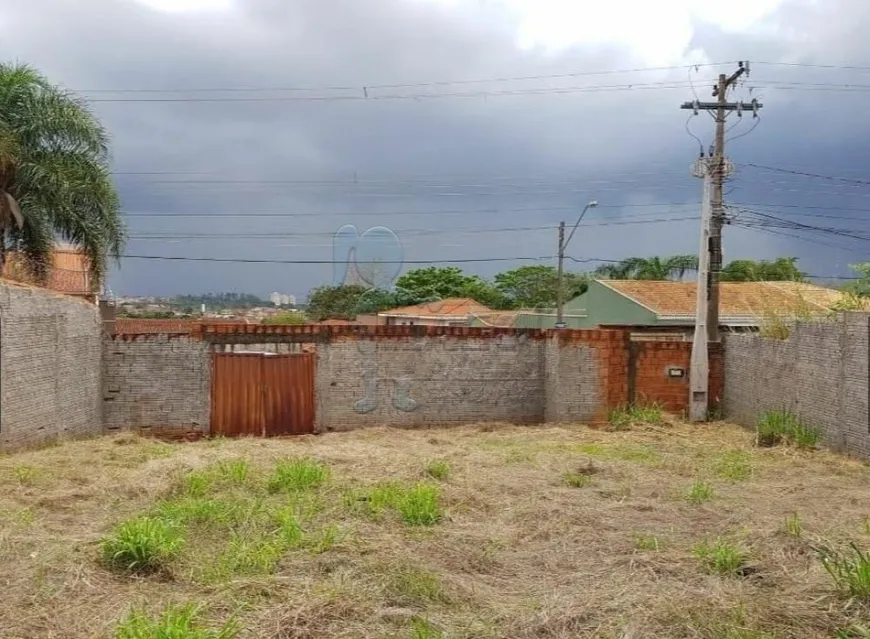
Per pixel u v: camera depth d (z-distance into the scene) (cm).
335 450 1128
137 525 610
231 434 1480
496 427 1502
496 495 852
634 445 1255
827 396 1202
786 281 2678
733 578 562
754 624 471
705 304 1555
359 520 718
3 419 1054
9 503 773
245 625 465
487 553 628
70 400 1280
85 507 778
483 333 1577
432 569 580
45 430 1184
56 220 1562
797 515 761
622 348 1562
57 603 507
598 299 2683
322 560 582
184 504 754
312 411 1512
